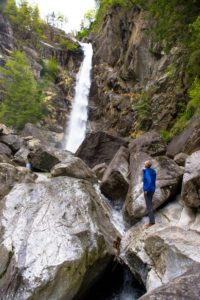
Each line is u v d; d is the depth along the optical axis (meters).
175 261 7.27
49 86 53.75
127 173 13.54
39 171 16.28
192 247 7.34
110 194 13.30
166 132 22.72
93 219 9.21
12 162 16.70
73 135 48.69
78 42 65.81
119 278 9.42
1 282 7.23
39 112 45.88
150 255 8.20
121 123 37.66
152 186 10.02
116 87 42.78
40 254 7.64
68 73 57.78
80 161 14.29
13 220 8.84
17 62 49.47
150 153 15.31
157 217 10.66
